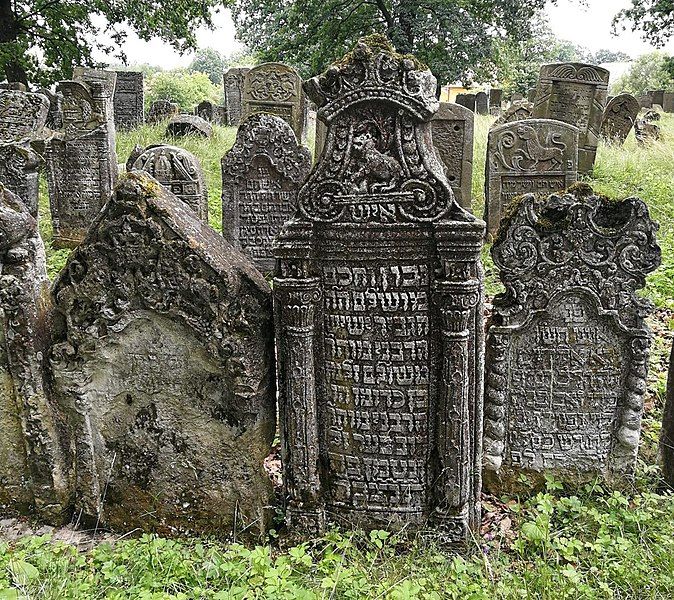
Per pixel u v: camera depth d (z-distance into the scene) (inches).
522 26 879.1
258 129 320.2
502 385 160.9
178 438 142.7
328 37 873.5
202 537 144.7
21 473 149.9
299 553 127.8
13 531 148.1
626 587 124.8
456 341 130.6
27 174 354.0
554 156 366.6
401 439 141.3
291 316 134.5
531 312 156.7
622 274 153.8
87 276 134.2
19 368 141.3
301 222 130.1
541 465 166.6
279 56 924.0
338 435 143.6
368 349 136.9
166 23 749.9
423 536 141.6
